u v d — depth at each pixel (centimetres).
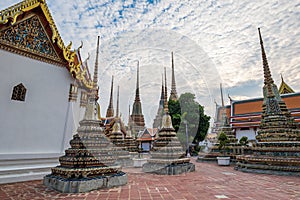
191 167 768
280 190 450
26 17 609
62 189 428
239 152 1177
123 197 384
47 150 632
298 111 1797
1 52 573
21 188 471
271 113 875
